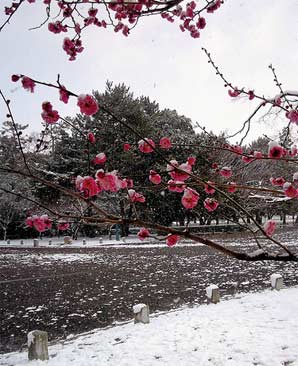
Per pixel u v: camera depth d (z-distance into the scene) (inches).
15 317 312.5
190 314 294.7
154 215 1112.8
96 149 625.6
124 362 208.4
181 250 802.2
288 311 285.4
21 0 104.1
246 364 198.4
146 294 382.0
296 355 205.5
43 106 57.8
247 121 143.3
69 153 965.8
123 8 125.5
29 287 432.5
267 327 252.4
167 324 271.3
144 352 221.3
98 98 997.8
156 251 794.8
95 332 267.0
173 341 236.4
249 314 284.0
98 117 607.8
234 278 454.0
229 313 290.2
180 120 1277.1
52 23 121.6
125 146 99.3
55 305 347.9
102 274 511.2
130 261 639.1
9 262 668.1
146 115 1137.4
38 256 753.6
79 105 55.6
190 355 213.8
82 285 438.0
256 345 222.1
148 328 265.0
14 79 56.0
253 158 86.3
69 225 71.4
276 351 212.1
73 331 273.1
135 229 1344.7
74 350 232.1
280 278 368.2
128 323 284.4
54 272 538.3
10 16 102.7
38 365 208.5
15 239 1332.4
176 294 377.1
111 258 688.4
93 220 58.6
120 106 968.9
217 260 622.5
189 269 534.3
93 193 58.7
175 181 74.9
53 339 257.6
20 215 1198.9
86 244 1010.7
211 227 845.8
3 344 251.6
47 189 777.6
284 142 147.1
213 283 427.2
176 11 144.3
